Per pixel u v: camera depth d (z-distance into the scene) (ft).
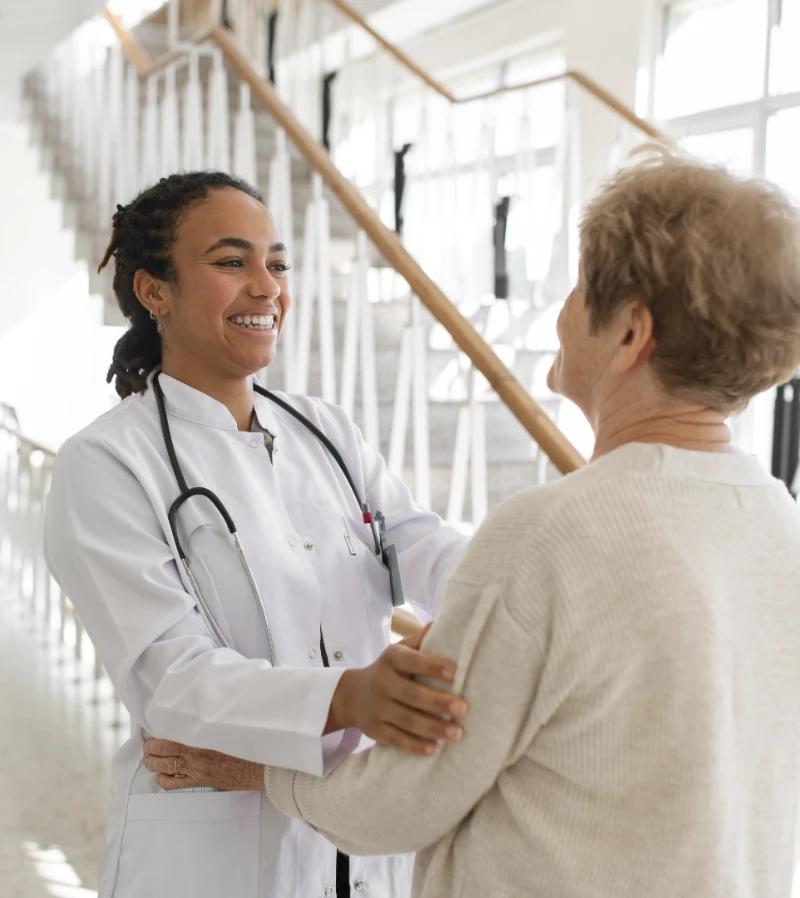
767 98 14.29
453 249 14.96
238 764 3.51
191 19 20.72
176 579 3.60
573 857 2.45
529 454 12.43
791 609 2.64
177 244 3.95
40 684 11.75
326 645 3.96
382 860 4.11
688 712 2.34
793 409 12.53
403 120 21.56
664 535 2.41
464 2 19.15
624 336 2.60
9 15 14.56
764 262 2.44
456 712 2.51
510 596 2.44
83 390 27.12
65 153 16.61
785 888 2.74
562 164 14.17
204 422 4.02
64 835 8.27
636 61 15.81
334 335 12.16
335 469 4.41
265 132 15.65
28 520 13.97
